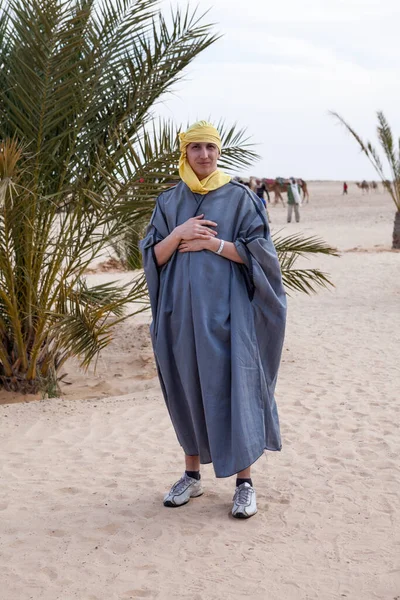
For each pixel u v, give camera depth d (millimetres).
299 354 7809
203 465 4547
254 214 3648
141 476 4434
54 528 3693
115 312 7223
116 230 6309
